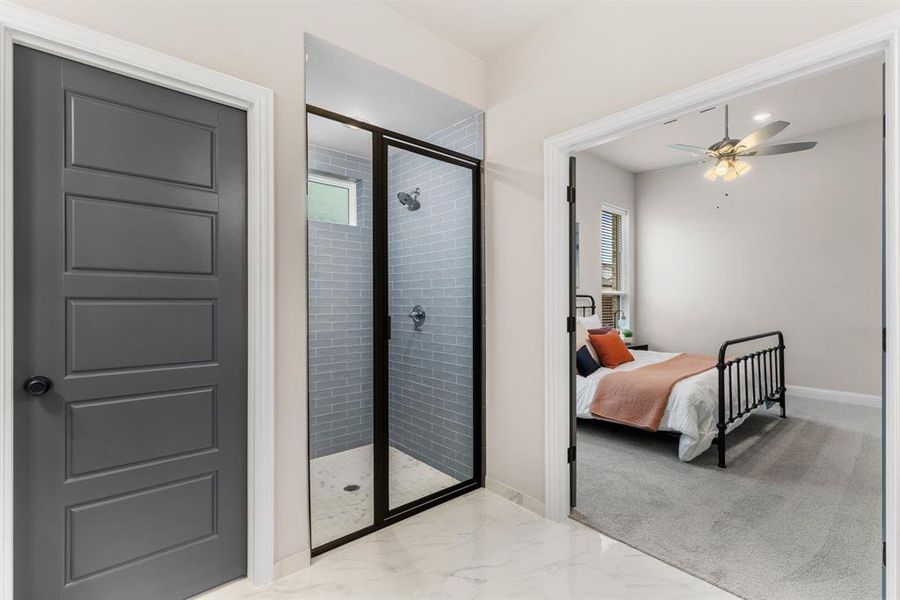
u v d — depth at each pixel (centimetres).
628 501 243
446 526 219
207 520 165
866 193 420
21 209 129
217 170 165
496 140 254
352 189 298
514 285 243
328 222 291
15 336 129
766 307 483
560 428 224
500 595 166
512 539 206
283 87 178
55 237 135
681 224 549
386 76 224
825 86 345
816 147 448
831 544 197
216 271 165
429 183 244
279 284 176
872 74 326
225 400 169
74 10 134
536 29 232
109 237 143
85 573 141
